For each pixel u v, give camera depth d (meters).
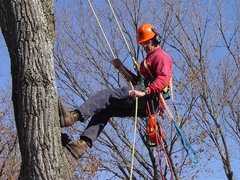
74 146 5.09
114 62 5.92
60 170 4.41
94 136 5.31
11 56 4.60
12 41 4.58
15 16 4.57
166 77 5.42
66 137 5.10
